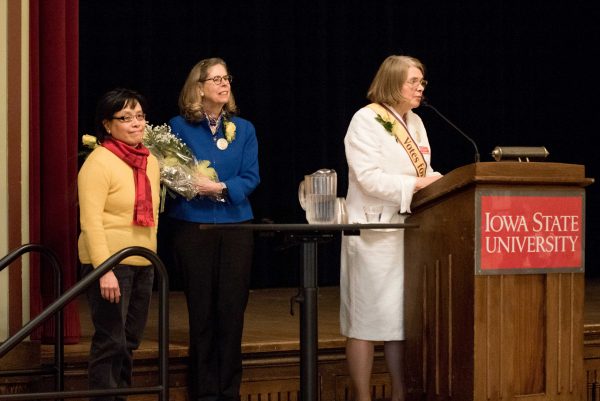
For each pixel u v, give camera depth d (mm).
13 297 5070
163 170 4645
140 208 4324
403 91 4562
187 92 4914
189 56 8453
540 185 3828
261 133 8805
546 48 9883
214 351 4887
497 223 3773
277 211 8914
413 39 9516
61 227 5367
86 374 5043
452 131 9648
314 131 9062
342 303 4691
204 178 4766
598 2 9805
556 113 9906
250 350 5227
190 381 5078
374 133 4523
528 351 3828
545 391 3834
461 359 3834
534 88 9867
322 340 5391
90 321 6348
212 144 4922
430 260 4113
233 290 4812
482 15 9742
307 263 3822
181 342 5336
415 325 4273
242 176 4980
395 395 4551
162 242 8445
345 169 9164
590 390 5777
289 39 8891
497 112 9789
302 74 9039
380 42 9328
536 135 9883
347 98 9203
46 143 5367
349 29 9227
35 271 5188
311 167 9062
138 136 4387
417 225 3844
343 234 3988
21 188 5129
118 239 4293
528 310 3830
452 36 9664
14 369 4859
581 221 3895
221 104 4918
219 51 8672
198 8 8508
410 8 9500
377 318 4449
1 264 4637
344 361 5430
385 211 4480
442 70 9617
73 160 5508
